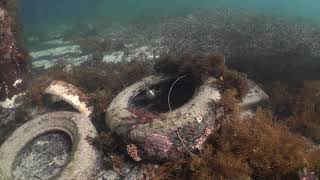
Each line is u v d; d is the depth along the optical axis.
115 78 1.56
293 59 1.54
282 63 1.50
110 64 1.95
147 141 0.92
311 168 0.85
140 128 0.94
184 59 1.24
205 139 0.96
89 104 1.28
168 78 1.24
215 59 1.17
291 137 0.92
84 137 1.02
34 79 1.71
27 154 1.09
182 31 2.49
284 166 0.83
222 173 0.83
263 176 0.84
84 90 1.51
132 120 0.98
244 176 0.81
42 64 2.24
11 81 1.40
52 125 1.14
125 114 1.02
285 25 2.64
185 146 0.92
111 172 0.96
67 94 1.27
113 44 2.38
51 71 1.78
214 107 1.00
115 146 1.01
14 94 1.42
